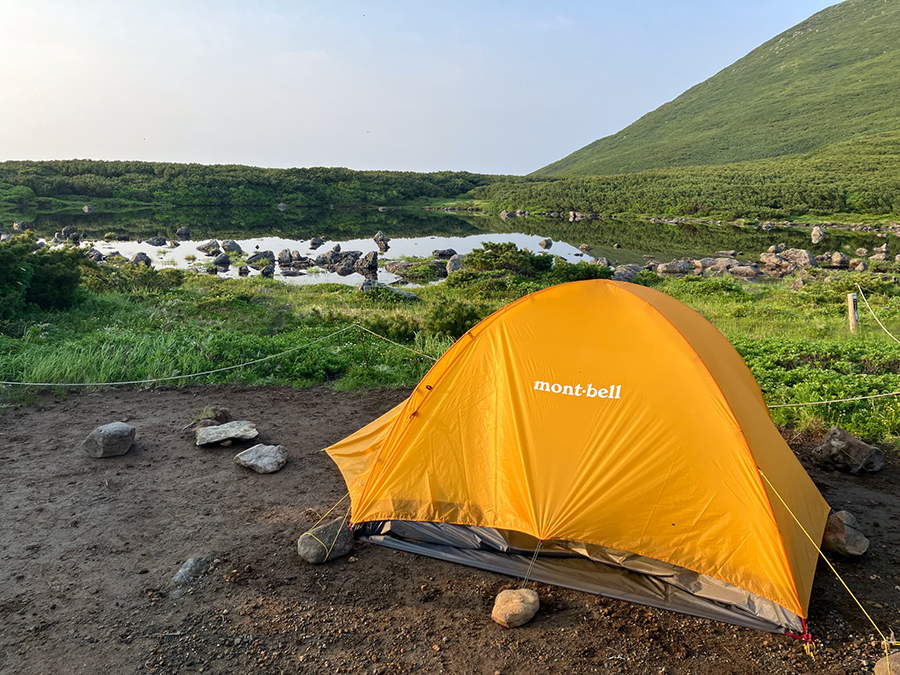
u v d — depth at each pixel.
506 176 158.88
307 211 100.19
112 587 4.81
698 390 5.07
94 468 6.99
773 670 4.01
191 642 4.21
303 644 4.22
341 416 9.12
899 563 5.24
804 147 130.38
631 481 4.97
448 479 5.51
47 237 52.22
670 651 4.19
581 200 103.00
